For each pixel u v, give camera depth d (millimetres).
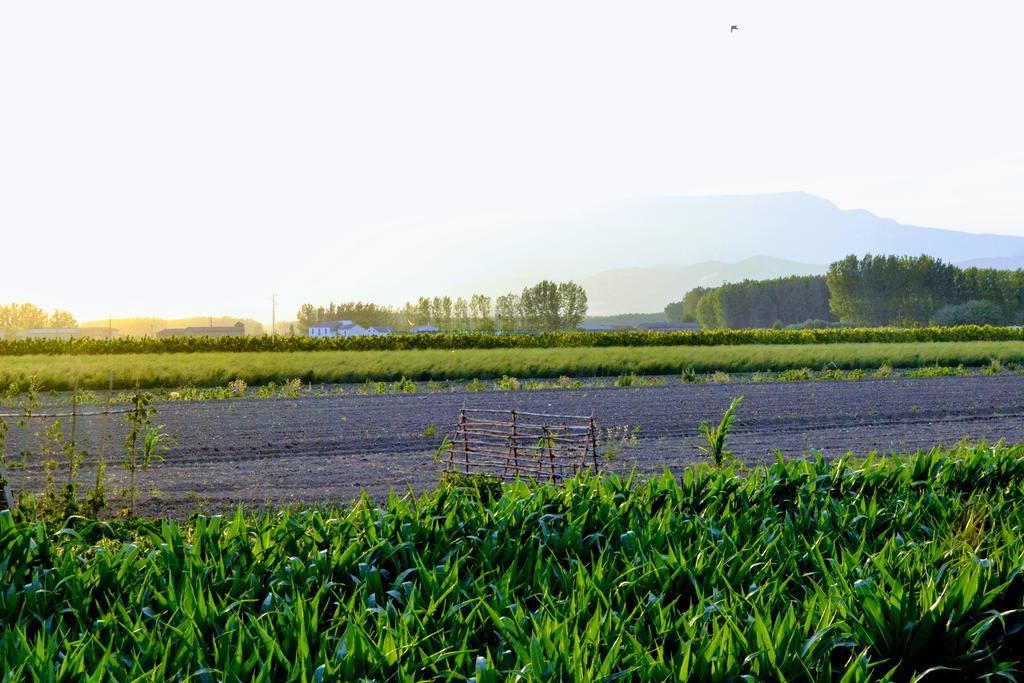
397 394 29328
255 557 6582
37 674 4574
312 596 6191
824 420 22312
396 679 4676
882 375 36906
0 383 29062
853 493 8891
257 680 4488
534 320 124938
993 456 10172
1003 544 6859
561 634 4852
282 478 14156
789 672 4773
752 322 177250
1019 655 5859
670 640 5281
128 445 11234
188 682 4562
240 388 28938
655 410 24250
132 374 31297
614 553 6809
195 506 11891
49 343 49406
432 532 7133
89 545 8008
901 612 5383
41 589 5914
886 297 126625
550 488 8305
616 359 39500
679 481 13508
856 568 6125
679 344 61625
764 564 6504
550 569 6402
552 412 23734
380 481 13914
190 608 5566
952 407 25125
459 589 5863
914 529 7703
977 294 124938
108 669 4633
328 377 34688
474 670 4879
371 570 6230
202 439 18562
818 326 140250
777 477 8930
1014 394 28656
